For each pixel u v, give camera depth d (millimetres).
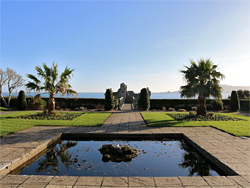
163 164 4207
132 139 6242
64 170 3836
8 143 4918
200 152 4648
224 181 2887
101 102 17812
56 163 4230
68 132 6363
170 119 9398
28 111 13781
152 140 6137
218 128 6906
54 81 10617
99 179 2953
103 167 4008
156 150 5164
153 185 2762
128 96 24875
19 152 4172
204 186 2730
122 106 18719
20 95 15328
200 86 9305
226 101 16969
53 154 4852
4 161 3623
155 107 17766
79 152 4996
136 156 4691
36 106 15414
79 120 8891
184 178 3004
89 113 12391
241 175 3074
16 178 2953
